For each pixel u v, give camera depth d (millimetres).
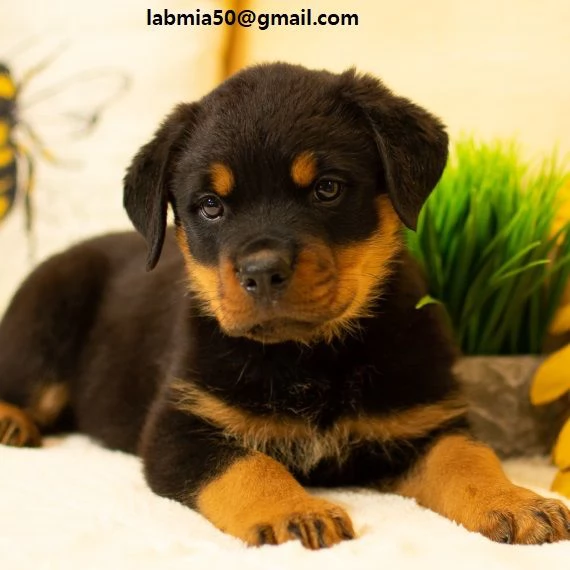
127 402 826
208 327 724
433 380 718
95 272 917
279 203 668
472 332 854
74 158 1155
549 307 863
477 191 838
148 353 821
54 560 580
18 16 1182
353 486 741
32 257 1161
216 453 688
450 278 848
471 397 818
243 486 646
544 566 559
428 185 710
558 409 834
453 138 1022
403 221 687
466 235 830
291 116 683
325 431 713
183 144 730
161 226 737
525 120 983
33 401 887
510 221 827
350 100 704
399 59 1057
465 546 585
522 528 603
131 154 1134
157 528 629
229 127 689
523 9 982
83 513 650
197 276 719
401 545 583
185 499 670
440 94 1033
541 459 826
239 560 573
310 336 683
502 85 997
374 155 698
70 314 899
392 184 685
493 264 831
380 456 726
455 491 651
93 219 1151
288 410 708
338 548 583
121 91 1142
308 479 729
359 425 713
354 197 682
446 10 1027
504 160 863
